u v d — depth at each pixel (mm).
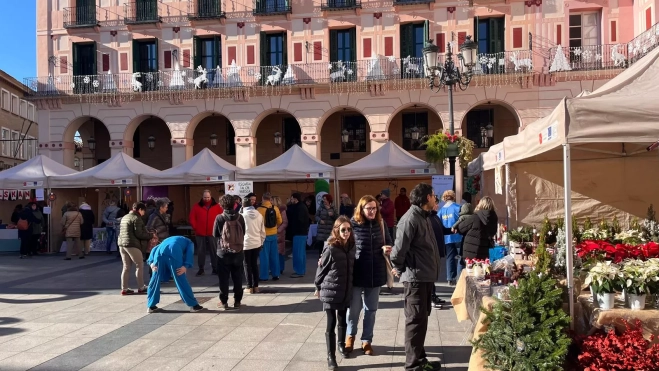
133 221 9891
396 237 5086
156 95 23406
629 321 4402
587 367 4129
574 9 21312
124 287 9945
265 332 6953
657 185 9969
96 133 27375
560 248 5473
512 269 5609
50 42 24859
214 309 8406
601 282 4500
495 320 4668
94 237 17734
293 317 7738
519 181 11102
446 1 22141
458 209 9727
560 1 21375
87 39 24516
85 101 23922
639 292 4469
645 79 5387
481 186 14266
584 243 5535
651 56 5812
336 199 16391
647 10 19750
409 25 22547
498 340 4566
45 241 18234
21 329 7410
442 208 9992
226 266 8375
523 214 11000
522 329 4375
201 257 12172
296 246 11531
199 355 6039
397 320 7375
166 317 7949
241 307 8516
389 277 6082
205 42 24047
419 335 5082
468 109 21609
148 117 24297
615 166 10188
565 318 4367
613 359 4074
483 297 5258
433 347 6102
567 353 4363
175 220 21766
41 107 24234
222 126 26031
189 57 23938
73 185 17188
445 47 22125
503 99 21391
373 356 5844
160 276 8352
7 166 33812
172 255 8242
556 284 4707
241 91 22922
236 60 23672
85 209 16922
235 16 23625
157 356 6039
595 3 21109
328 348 5445
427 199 5152
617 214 10211
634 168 10117
